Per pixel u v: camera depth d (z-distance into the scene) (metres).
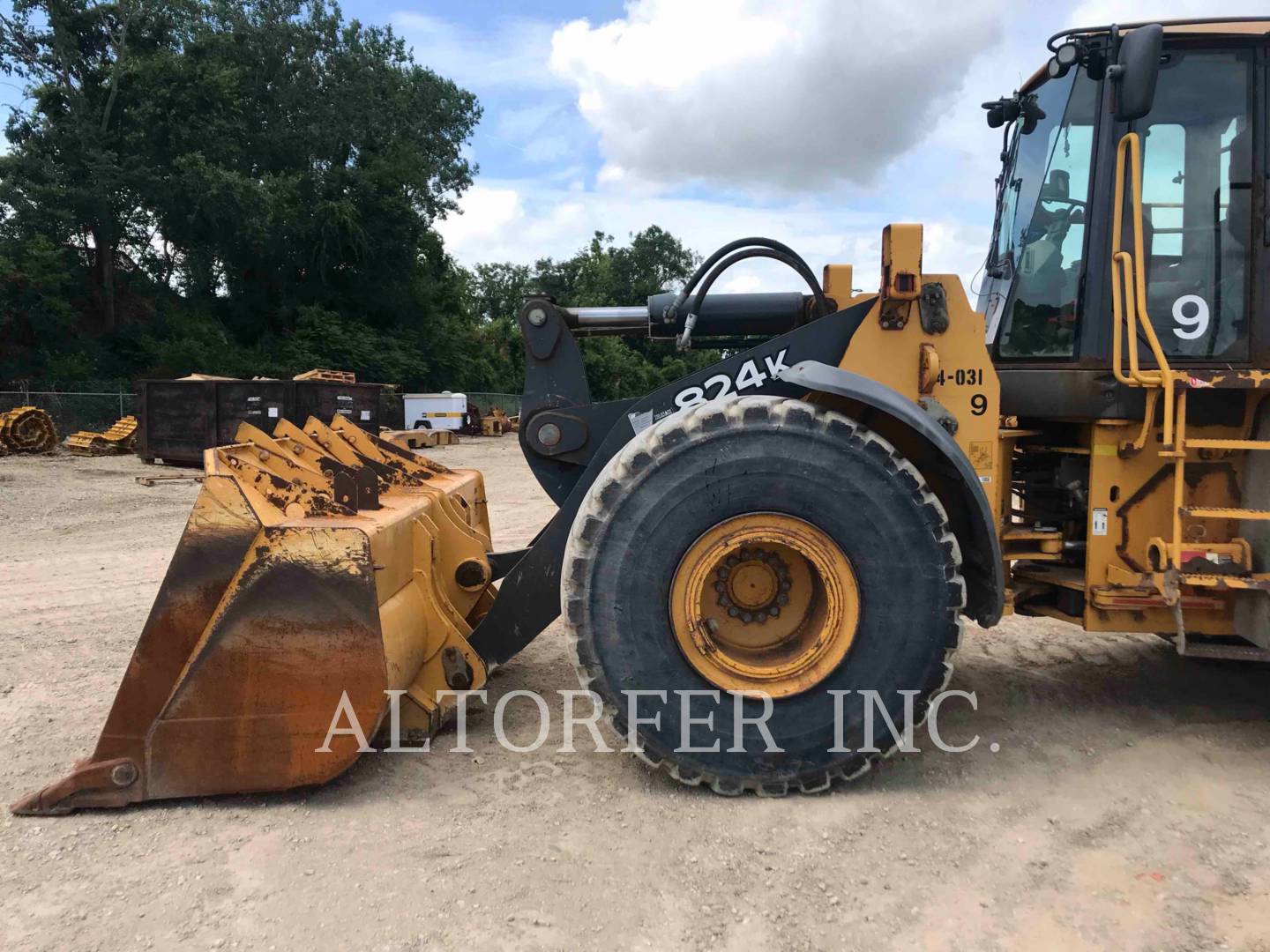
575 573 2.92
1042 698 4.02
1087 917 2.29
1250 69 3.41
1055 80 3.72
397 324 38.59
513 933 2.17
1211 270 3.41
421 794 2.92
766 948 2.14
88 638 4.92
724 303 4.09
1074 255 3.52
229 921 2.19
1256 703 3.96
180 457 15.27
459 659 3.40
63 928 2.15
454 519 3.98
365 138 36.97
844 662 2.93
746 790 2.95
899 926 2.24
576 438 3.76
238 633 2.76
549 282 62.59
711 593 3.11
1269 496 3.22
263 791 2.81
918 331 3.24
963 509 3.17
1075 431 3.63
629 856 2.54
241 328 34.12
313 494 3.06
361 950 2.09
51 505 10.64
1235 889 2.41
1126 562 3.41
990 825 2.78
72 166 28.44
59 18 28.78
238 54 33.72
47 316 26.50
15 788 2.93
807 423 2.90
